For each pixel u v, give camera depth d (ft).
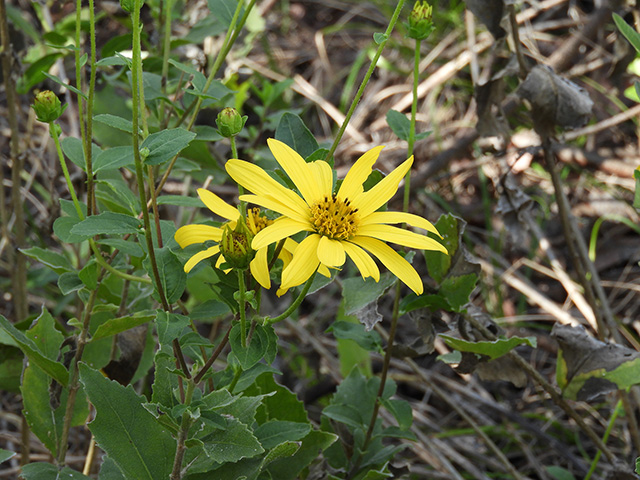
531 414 2.54
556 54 3.20
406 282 1.60
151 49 2.32
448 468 2.24
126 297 2.00
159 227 1.66
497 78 2.13
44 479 1.78
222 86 1.99
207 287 2.38
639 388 2.28
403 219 1.66
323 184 1.64
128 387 1.72
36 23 2.91
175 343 1.62
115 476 1.76
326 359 2.56
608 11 3.03
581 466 2.37
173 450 1.72
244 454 1.62
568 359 2.03
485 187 3.15
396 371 2.79
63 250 2.72
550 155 2.22
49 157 2.85
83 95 1.65
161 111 2.09
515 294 3.03
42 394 1.90
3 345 2.07
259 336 1.59
